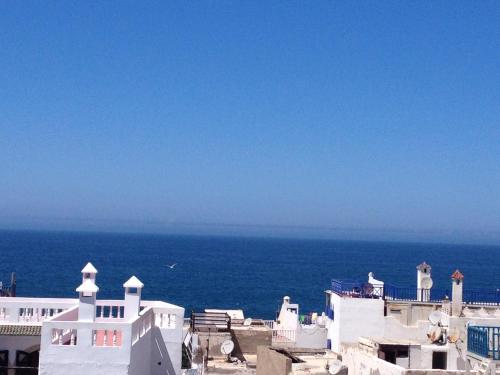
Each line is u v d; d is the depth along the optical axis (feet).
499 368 130.31
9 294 181.68
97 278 601.62
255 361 160.45
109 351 110.32
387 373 132.36
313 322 197.57
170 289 549.95
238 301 490.49
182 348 143.95
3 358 121.08
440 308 171.73
